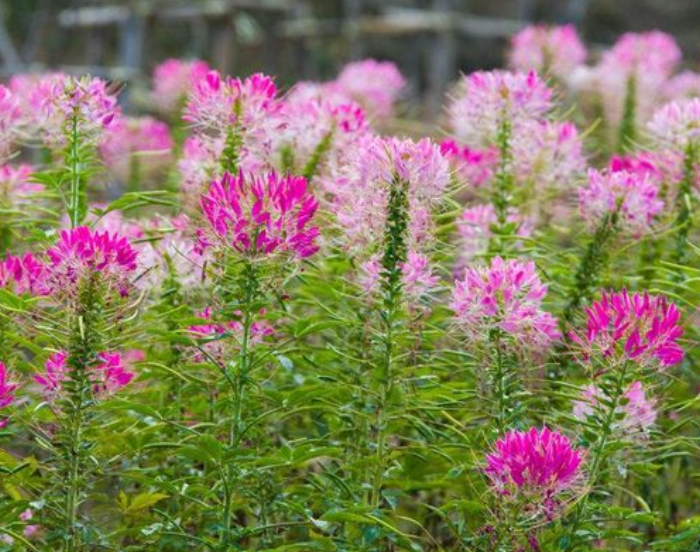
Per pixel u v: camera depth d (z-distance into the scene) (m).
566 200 7.75
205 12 20.89
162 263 6.30
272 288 5.30
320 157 6.59
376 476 5.66
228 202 5.07
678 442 5.93
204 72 7.29
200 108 6.12
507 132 6.94
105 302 5.21
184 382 6.25
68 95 5.90
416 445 5.93
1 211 6.37
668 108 6.95
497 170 7.01
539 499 5.05
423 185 5.40
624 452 5.90
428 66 26.11
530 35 9.92
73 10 27.92
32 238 6.14
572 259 6.55
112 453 5.90
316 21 29.58
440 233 6.63
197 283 6.39
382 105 9.55
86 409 5.39
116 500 5.89
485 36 29.92
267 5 22.25
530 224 7.22
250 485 5.96
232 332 5.36
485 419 6.12
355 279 6.02
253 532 5.45
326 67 29.41
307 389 5.38
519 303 5.43
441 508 5.55
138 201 6.04
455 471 5.47
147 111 16.27
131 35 21.52
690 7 32.94
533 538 5.30
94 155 6.18
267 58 24.62
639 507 6.72
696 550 5.86
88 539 5.42
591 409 5.71
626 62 9.23
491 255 6.44
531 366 6.15
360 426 5.95
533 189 7.22
